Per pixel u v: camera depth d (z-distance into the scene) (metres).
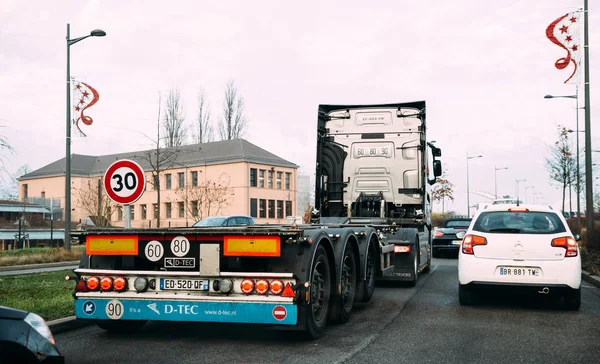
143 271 6.34
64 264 19.97
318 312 6.76
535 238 8.67
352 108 14.15
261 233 6.10
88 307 6.46
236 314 6.12
